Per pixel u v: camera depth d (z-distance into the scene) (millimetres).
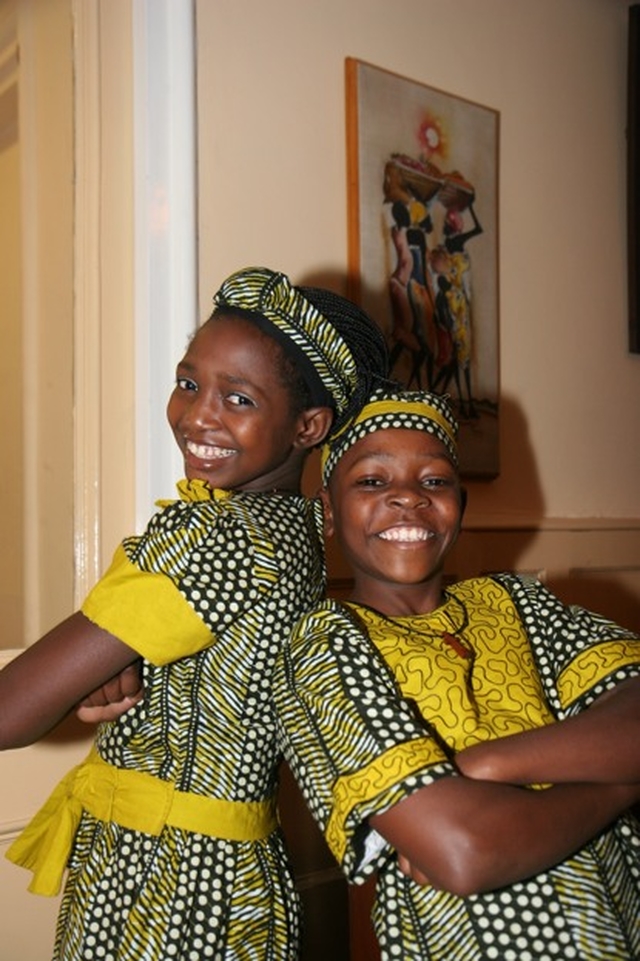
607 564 2801
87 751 1902
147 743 1197
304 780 1071
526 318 2695
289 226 2209
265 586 1160
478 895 1046
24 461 2109
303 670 1103
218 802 1175
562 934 1030
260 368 1255
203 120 2076
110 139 2014
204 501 1192
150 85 1997
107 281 1998
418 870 1024
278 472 1324
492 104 2645
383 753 1017
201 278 2057
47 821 1320
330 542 2203
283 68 2215
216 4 2107
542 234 2748
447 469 1233
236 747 1185
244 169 2139
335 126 2307
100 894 1180
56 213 2076
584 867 1075
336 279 2287
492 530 2520
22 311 2148
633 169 2924
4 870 1785
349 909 2166
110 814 1200
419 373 2400
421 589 1240
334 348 1280
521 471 2652
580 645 1225
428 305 2434
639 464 2965
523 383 2678
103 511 1970
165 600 1126
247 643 1168
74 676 1130
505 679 1184
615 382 2930
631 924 1083
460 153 2531
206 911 1152
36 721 1139
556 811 1011
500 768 1024
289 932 1232
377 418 1247
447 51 2547
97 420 1971
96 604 1140
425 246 2439
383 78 2377
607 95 2947
